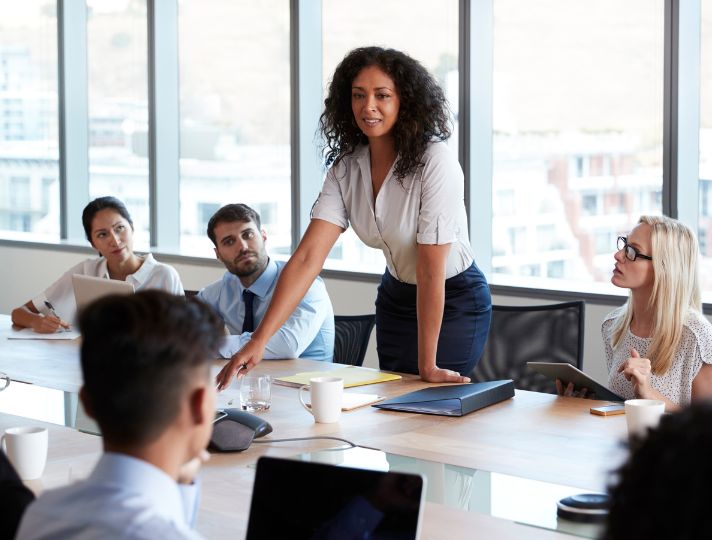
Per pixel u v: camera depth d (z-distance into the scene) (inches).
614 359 122.6
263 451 88.5
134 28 277.6
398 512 54.2
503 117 215.0
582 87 203.2
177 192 274.2
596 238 204.8
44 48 295.1
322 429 96.8
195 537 40.9
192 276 254.4
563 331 138.4
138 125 279.7
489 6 213.6
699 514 26.1
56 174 296.7
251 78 256.2
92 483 42.5
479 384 111.5
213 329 44.9
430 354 120.3
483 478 79.6
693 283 117.5
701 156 189.2
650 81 194.1
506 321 141.9
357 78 118.0
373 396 110.7
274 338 139.7
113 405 42.6
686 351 115.7
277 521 56.2
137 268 172.7
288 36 248.5
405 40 227.8
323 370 130.0
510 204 216.8
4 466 55.4
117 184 286.7
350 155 125.5
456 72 220.1
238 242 147.0
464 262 131.0
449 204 119.8
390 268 133.4
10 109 305.0
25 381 125.1
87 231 171.0
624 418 101.4
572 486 77.4
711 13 184.7
